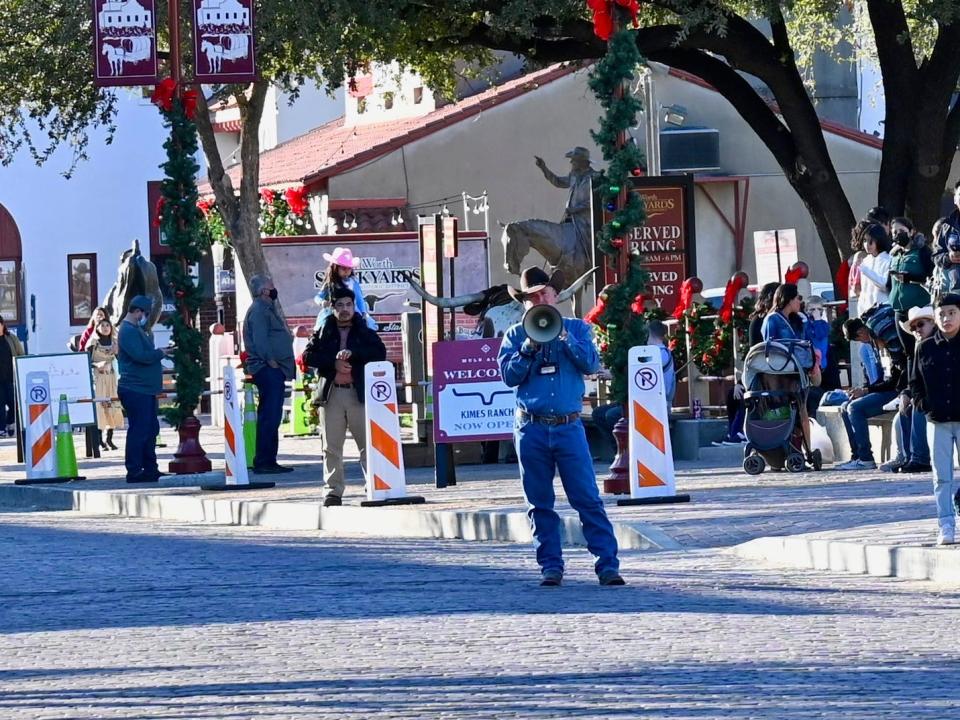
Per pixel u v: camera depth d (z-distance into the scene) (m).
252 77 34.75
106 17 34.47
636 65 28.62
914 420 29.34
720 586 19.66
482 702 13.48
